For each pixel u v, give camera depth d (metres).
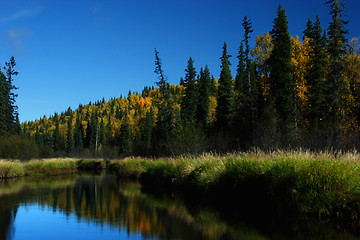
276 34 26.92
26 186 18.17
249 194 9.74
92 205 11.04
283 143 18.88
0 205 11.21
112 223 7.91
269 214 8.72
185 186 14.51
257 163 10.01
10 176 24.92
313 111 24.69
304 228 6.81
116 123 106.12
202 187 12.54
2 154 34.53
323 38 26.47
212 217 8.55
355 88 26.36
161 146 34.72
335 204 7.29
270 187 8.71
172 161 17.81
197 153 22.69
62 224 7.83
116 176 27.61
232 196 10.53
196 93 45.56
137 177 24.33
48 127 142.75
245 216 8.59
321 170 7.81
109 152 55.72
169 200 12.05
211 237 6.33
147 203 11.36
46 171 30.19
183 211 9.59
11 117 52.69
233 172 10.70
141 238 6.35
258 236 6.32
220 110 36.75
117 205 10.95
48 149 54.91
